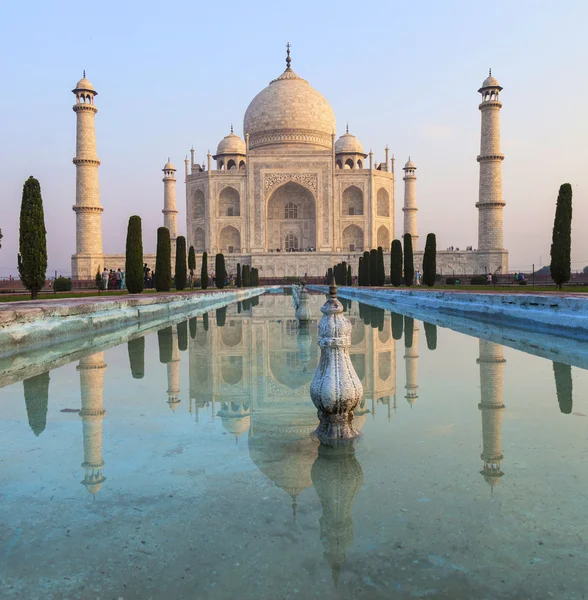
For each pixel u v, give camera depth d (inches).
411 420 219.5
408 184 3545.8
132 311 734.5
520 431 200.7
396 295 1211.9
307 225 3538.4
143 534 121.9
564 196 1163.9
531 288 1408.7
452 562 107.3
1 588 100.3
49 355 419.8
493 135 2726.4
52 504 138.9
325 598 95.8
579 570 103.9
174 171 3476.9
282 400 262.8
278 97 3575.3
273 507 135.6
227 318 792.9
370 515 129.1
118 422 222.7
